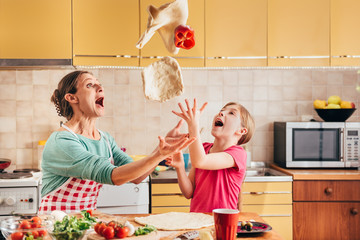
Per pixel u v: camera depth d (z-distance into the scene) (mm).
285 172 3074
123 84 3438
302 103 3539
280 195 2912
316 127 3115
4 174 2861
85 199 1612
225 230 1149
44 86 3359
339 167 3129
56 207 1557
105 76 3420
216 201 1743
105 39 3002
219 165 1667
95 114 1645
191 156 1568
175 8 1293
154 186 2854
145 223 1395
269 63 3121
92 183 1594
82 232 1097
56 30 2969
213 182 1759
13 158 3344
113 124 3436
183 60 3066
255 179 2896
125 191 2838
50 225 1121
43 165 1559
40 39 2959
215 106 3494
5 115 3334
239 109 1896
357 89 3555
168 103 3479
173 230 1324
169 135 1669
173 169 3270
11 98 3336
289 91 3531
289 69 3520
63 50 2975
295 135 3125
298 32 3125
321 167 3133
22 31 2949
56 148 1491
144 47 3029
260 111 3525
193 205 1803
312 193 2924
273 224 2910
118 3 3010
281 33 3121
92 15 2990
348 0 3137
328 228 2926
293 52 3125
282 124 3223
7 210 2684
